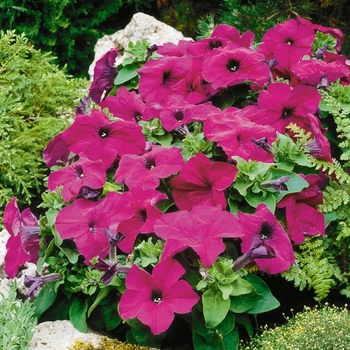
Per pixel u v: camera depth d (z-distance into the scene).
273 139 1.54
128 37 1.94
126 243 1.48
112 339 1.47
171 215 1.45
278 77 1.70
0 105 1.86
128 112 1.65
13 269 1.53
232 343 1.47
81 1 2.38
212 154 1.54
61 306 1.53
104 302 1.49
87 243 1.47
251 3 2.28
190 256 1.47
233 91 1.68
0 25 2.30
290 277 1.51
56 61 2.38
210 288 1.44
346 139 1.64
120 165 1.52
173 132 1.61
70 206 1.49
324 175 1.58
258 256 1.44
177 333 1.54
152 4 2.63
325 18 2.25
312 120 1.56
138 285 1.43
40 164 1.89
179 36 1.93
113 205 1.49
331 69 1.67
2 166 1.85
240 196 1.51
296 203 1.54
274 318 1.59
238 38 1.73
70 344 1.45
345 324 1.43
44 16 2.29
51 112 1.94
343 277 1.57
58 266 1.50
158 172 1.50
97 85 1.77
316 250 1.54
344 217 1.58
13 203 1.54
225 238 1.52
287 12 2.14
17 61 1.94
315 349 1.40
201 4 2.49
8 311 1.49
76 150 1.56
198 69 1.66
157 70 1.67
